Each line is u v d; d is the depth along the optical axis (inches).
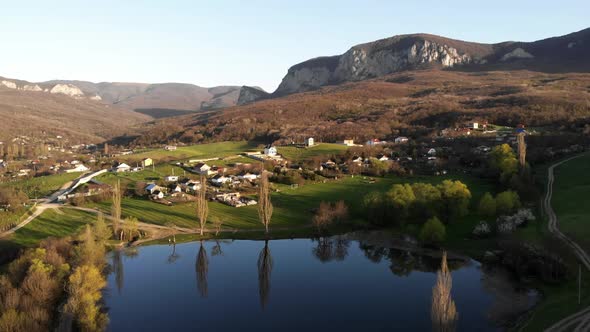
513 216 3764.8
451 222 4097.0
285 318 2628.0
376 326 2497.5
